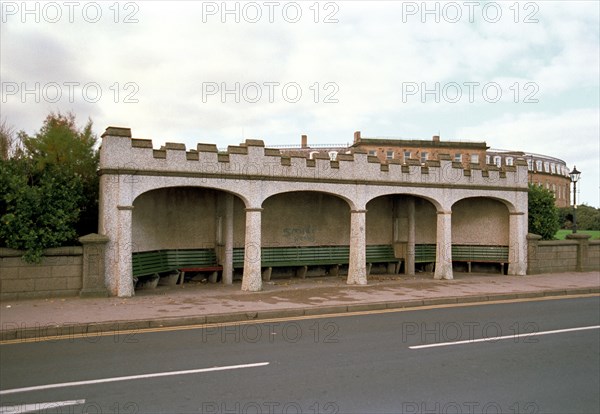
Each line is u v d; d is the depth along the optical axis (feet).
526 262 65.57
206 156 46.65
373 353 26.13
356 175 54.24
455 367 23.66
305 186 51.37
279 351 26.43
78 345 27.63
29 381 21.03
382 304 41.27
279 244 59.62
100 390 19.95
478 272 69.82
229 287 51.37
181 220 54.90
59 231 41.78
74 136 51.90
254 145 48.93
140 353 25.82
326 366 23.59
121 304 38.88
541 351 26.94
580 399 19.45
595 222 146.82
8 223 38.65
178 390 20.01
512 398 19.47
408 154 141.79
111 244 42.78
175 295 44.80
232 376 21.90
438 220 60.39
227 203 53.88
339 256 62.90
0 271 39.32
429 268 70.13
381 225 67.00
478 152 145.89
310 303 40.91
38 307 36.88
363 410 17.93
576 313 39.04
